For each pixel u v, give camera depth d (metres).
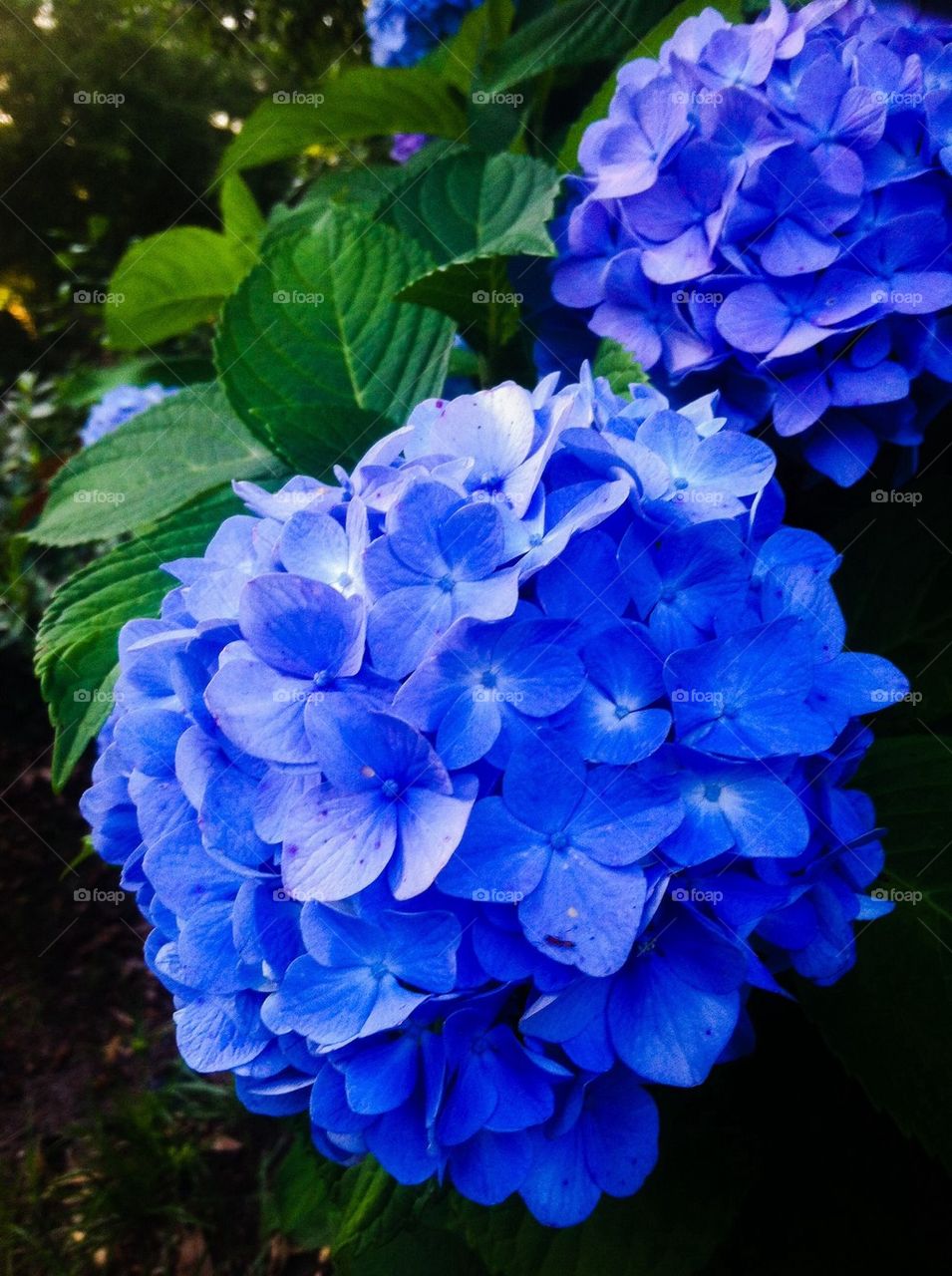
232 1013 0.23
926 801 0.30
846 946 0.23
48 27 1.23
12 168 1.26
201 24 1.16
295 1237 0.50
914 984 0.27
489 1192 0.22
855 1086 0.33
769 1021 0.33
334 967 0.21
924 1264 0.32
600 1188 0.23
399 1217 0.26
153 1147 0.66
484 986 0.21
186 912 0.23
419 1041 0.22
